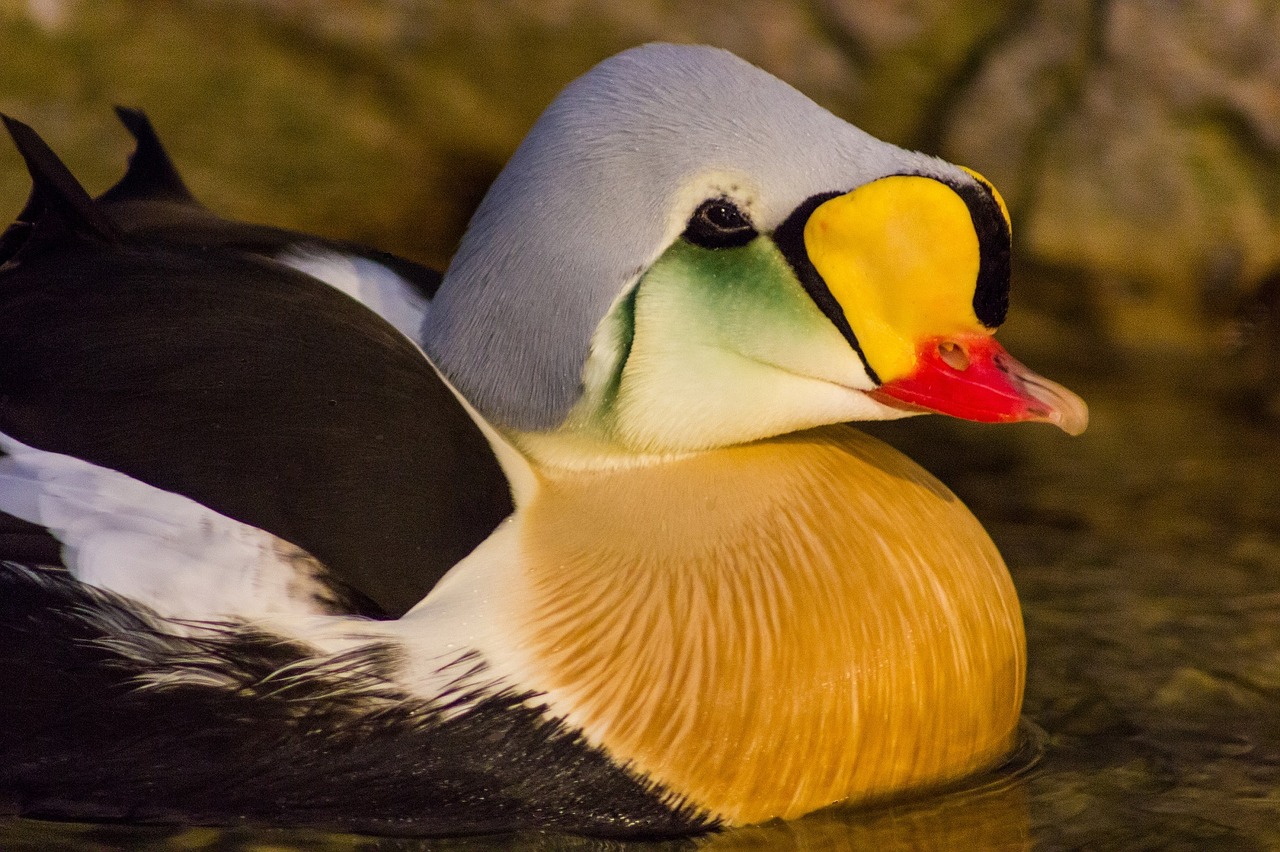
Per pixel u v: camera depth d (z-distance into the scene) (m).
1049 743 5.52
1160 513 7.46
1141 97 10.20
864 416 5.04
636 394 4.89
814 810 4.97
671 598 4.80
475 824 4.79
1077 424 4.93
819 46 10.45
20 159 9.88
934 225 4.77
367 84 10.61
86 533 4.59
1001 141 10.27
